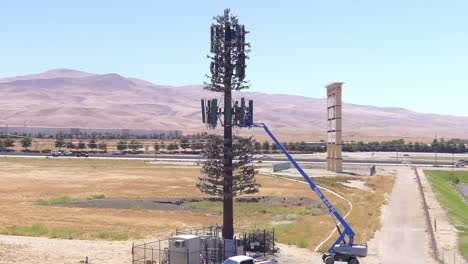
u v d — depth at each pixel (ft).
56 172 470.80
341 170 466.70
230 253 153.07
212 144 168.55
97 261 153.48
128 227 218.38
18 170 483.51
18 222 228.02
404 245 177.78
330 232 202.18
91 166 536.42
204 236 157.17
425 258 158.81
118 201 293.84
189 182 399.24
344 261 145.79
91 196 321.32
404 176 447.83
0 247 167.73
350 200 313.32
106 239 191.11
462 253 167.43
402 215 245.65
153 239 191.31
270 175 447.83
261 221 239.09
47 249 168.55
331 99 476.13
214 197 318.65
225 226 168.96
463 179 481.05
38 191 344.08
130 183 391.45
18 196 319.27
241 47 168.96
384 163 594.65
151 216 249.75
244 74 168.45
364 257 157.69
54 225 220.64
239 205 290.35
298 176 436.76
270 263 138.21
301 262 152.76
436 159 644.69
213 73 168.45
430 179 419.33
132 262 150.30
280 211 270.46
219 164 168.86
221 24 170.40
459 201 347.77
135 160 620.90
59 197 315.78
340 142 465.88
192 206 287.28
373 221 226.38
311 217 249.55
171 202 300.20
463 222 240.53
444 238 192.54
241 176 169.78
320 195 148.36
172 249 141.59
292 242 184.85
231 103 169.58
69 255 160.66
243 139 171.42
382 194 329.72
